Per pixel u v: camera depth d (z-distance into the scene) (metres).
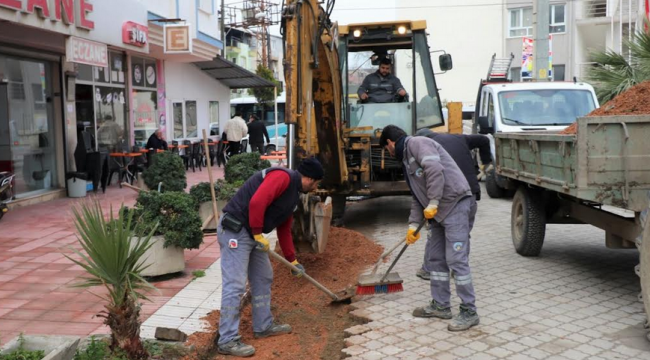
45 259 7.23
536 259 7.21
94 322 5.08
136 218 6.24
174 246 6.29
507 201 12.30
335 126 8.34
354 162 9.64
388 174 9.94
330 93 8.14
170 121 18.70
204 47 17.92
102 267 3.91
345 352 4.51
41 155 12.21
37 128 12.10
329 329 5.20
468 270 4.95
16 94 11.43
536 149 6.29
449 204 4.95
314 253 6.75
